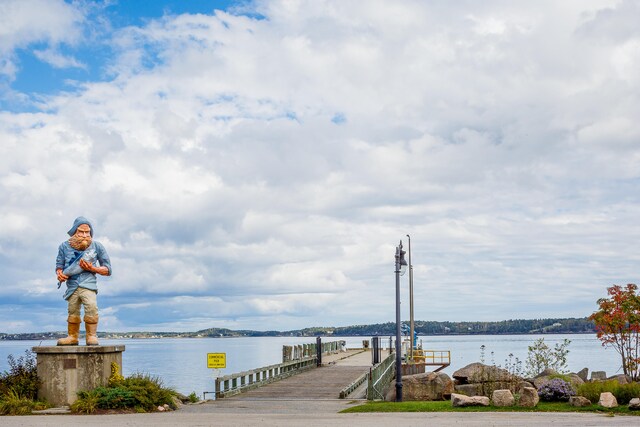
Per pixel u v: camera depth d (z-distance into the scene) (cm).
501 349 15612
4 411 2352
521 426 1852
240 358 14125
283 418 2180
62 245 2630
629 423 1898
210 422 2048
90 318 2603
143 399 2448
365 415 2261
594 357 10362
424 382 2845
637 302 3406
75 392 2480
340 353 6762
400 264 2842
